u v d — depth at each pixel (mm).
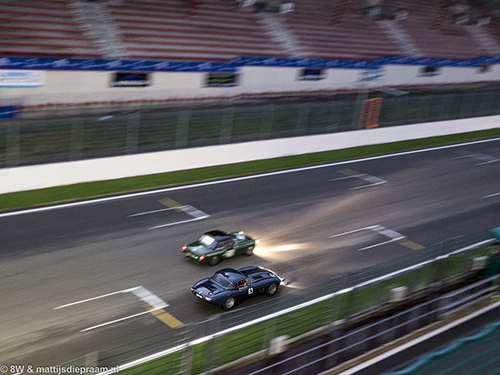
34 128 29078
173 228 22047
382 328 14172
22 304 15852
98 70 34125
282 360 12602
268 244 21734
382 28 56281
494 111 47094
